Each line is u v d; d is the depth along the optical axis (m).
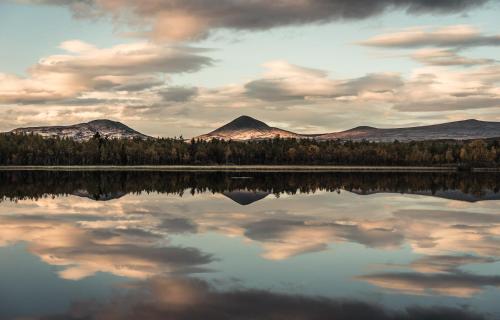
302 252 29.02
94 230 37.19
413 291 21.14
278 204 56.84
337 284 22.17
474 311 18.59
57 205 55.78
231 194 71.50
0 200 61.81
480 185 95.38
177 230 37.22
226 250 29.53
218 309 18.67
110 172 154.62
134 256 27.73
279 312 18.39
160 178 118.25
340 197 66.81
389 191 78.38
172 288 21.34
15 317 17.78
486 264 26.20
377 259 27.25
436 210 51.00
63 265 25.55
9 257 27.42
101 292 20.75
